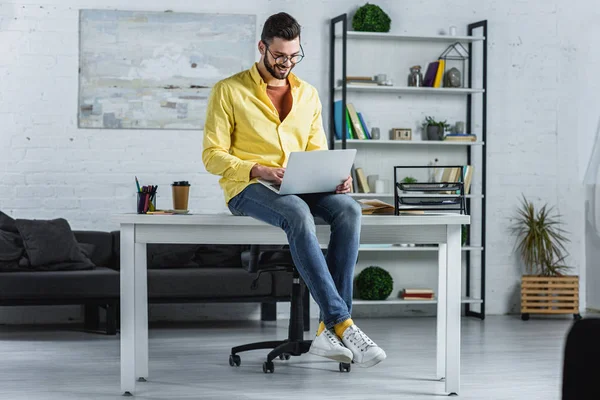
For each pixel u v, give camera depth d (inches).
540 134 262.4
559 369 162.9
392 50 253.6
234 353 166.6
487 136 259.8
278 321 238.4
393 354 182.1
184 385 145.5
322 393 139.1
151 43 238.5
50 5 234.5
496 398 135.9
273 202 125.4
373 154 252.5
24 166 234.4
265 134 135.5
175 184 139.0
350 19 250.8
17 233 218.5
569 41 263.6
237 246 231.6
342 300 122.6
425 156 255.6
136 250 148.6
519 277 261.3
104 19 236.2
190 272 214.1
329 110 249.6
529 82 261.6
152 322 235.8
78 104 236.2
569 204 263.7
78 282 205.0
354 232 126.8
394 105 254.2
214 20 241.4
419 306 253.9
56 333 213.2
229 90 135.5
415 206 140.6
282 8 246.5
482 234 249.6
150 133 239.6
